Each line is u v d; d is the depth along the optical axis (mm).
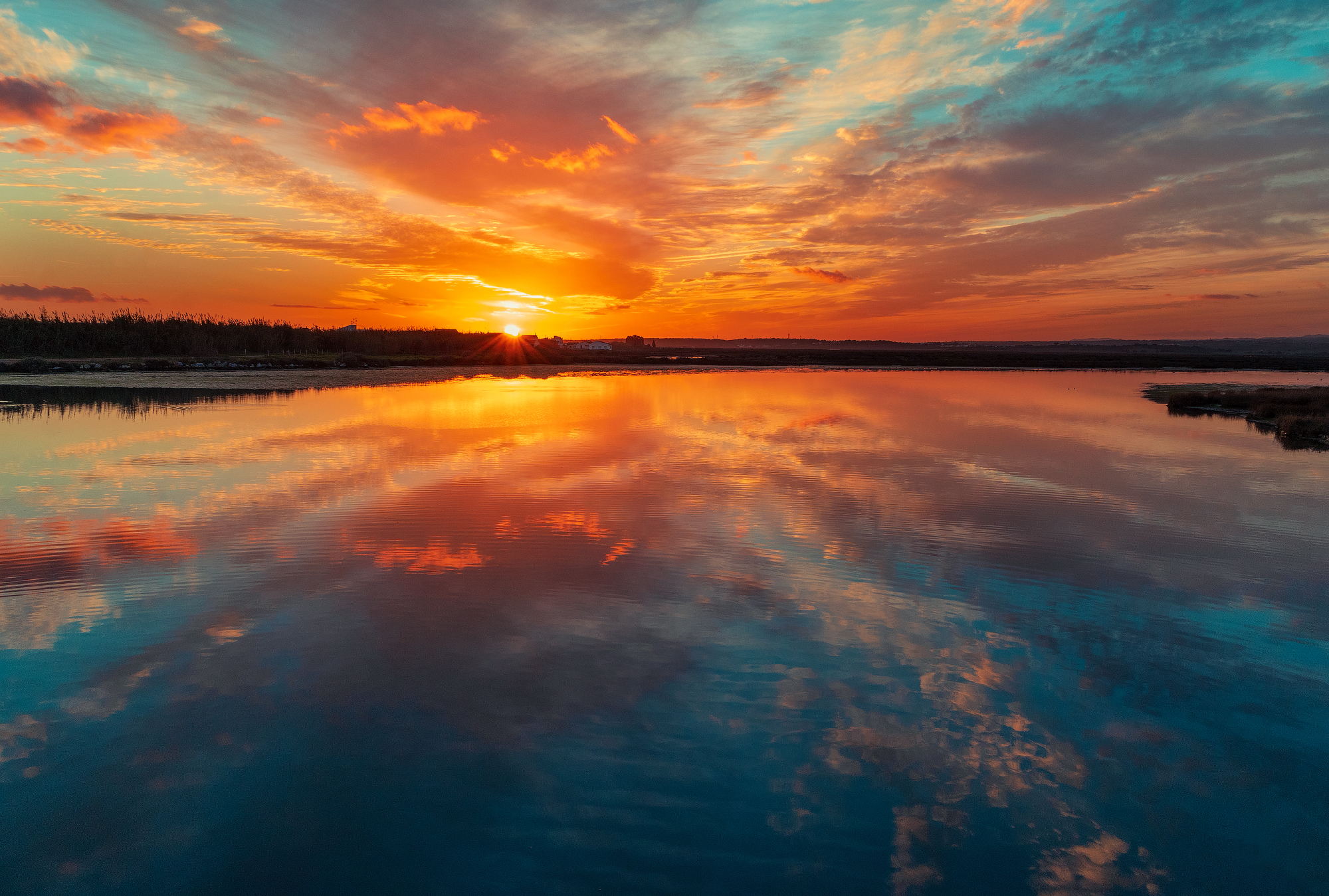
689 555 9445
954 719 5594
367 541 9836
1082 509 12148
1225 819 4480
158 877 3953
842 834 4301
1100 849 4211
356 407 27219
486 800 4586
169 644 6699
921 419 25562
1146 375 75375
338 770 4867
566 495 12539
